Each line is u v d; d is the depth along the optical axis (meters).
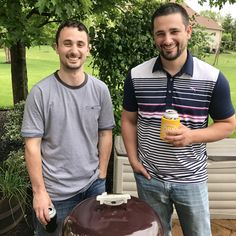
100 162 2.17
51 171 2.00
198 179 1.96
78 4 3.60
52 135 1.94
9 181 2.90
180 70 1.83
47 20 4.50
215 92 1.83
